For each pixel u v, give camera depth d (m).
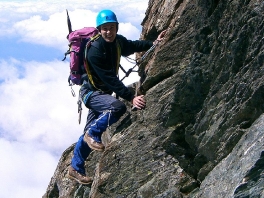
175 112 3.71
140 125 4.09
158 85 3.99
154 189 3.77
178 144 3.79
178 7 4.21
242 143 3.02
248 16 3.08
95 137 4.03
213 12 3.36
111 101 3.90
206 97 3.47
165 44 4.00
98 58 3.77
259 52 3.03
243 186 2.71
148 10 4.74
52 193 5.89
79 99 4.06
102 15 3.75
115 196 3.94
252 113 3.11
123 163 4.00
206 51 3.46
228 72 3.28
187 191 3.71
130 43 4.12
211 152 3.44
